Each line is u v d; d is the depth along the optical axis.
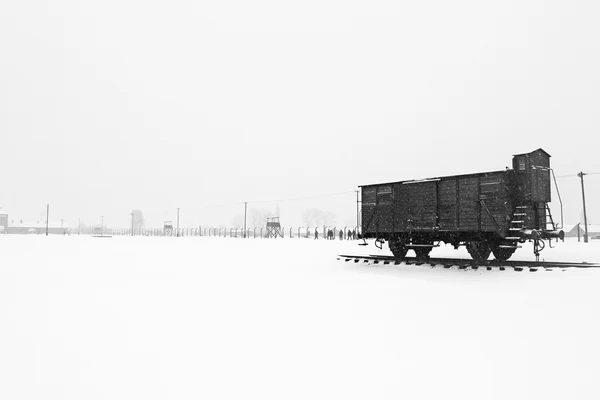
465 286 13.04
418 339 7.45
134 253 28.77
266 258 24.61
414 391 5.27
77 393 5.18
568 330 7.83
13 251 30.31
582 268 15.14
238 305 10.43
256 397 5.08
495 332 7.84
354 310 9.84
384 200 21.83
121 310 9.82
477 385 5.45
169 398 5.04
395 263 19.16
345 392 5.24
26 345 7.10
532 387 5.38
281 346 7.06
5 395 5.10
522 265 16.53
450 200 19.16
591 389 5.29
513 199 17.33
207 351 6.80
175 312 9.62
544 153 18.02
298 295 11.84
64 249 33.03
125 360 6.36
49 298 11.36
